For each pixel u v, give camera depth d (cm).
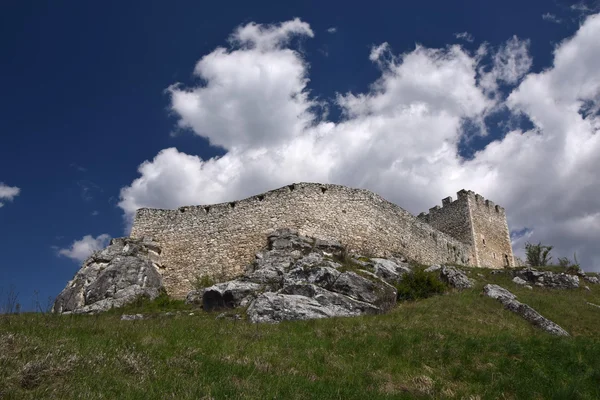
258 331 1662
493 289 2539
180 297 3069
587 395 1226
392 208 3609
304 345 1485
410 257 3544
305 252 2884
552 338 1725
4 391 844
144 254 3206
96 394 902
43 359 1008
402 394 1157
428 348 1507
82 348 1188
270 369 1210
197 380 1051
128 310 2620
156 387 979
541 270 3259
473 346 1555
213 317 2164
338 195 3325
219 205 3381
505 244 4966
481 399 1169
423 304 2323
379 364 1359
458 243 4309
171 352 1273
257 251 3094
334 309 2136
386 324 1827
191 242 3288
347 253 3022
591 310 2494
